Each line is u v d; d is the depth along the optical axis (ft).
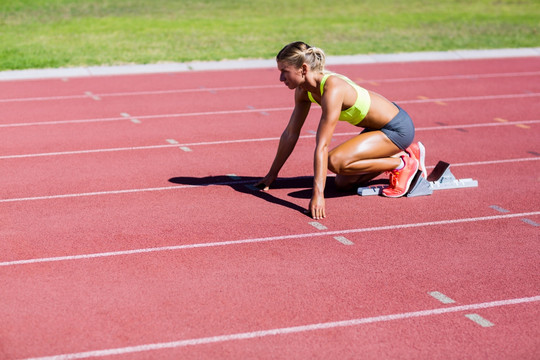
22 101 57.06
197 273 24.67
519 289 24.02
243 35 93.81
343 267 25.46
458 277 24.88
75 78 67.77
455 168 39.01
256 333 20.67
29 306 22.07
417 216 30.99
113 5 118.73
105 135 45.88
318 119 51.55
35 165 38.58
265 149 42.75
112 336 20.35
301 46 29.55
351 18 111.34
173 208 31.50
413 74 72.02
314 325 21.21
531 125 50.14
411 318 21.80
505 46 88.22
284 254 26.48
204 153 41.57
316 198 30.01
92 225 29.19
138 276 24.36
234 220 30.01
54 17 105.70
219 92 61.62
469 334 20.86
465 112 54.49
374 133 31.91
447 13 118.32
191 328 20.89
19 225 29.12
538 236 28.96
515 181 36.63
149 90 62.13
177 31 96.17
